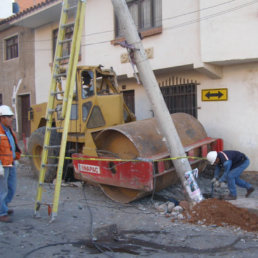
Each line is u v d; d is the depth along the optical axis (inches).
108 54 405.7
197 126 294.8
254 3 285.1
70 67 191.9
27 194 269.7
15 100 617.6
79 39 191.6
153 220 209.2
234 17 293.1
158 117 220.8
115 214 221.5
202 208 208.1
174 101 366.6
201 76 343.0
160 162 225.5
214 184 247.1
